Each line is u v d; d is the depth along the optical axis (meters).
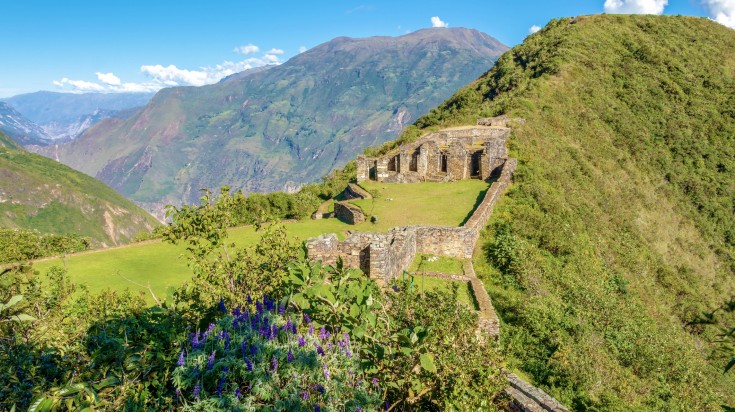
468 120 54.88
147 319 7.16
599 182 46.34
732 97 70.12
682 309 31.52
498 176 35.22
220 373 5.18
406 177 37.12
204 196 9.60
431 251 20.50
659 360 16.98
